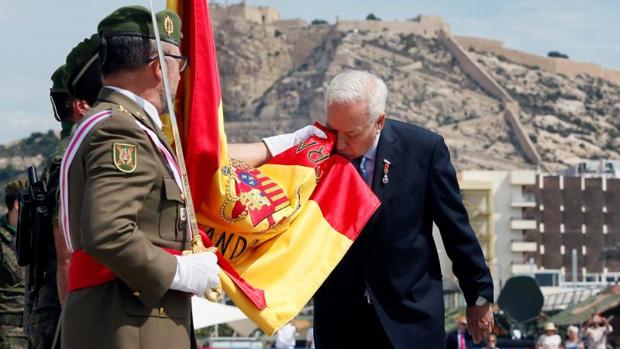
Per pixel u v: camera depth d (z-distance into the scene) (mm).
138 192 6734
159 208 6906
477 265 9883
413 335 9680
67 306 6961
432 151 9820
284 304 8547
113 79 7082
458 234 9852
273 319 8383
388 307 9719
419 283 9797
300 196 9180
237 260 8727
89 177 6711
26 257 9133
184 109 7922
